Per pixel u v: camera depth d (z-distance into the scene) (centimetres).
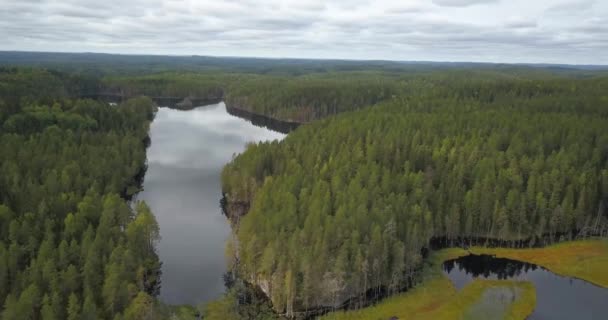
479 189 10106
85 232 7950
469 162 11425
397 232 8600
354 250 7800
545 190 10350
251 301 7725
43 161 11569
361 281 7731
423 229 9381
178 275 8519
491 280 8506
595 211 10475
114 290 6694
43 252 7238
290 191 9856
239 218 11269
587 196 10294
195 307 7469
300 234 7994
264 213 9069
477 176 10738
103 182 11731
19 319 6016
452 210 9819
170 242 9975
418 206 9350
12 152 11750
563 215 10006
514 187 10519
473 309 7594
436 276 8550
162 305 7281
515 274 8806
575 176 10556
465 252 9562
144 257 8494
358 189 9612
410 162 11650
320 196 9375
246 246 8456
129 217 9475
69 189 10388
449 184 10606
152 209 11844
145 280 8031
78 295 6688
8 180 10081
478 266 9069
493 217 9881
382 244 7994
